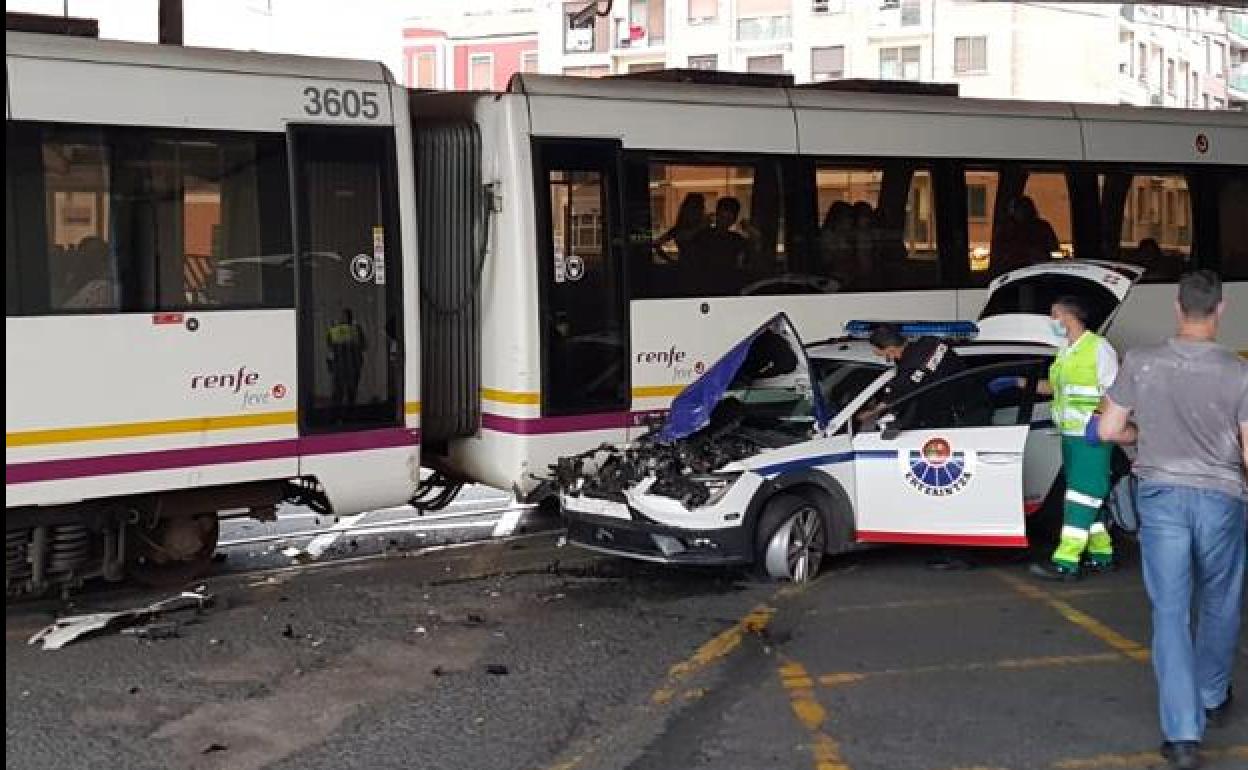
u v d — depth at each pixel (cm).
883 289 1037
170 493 768
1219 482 493
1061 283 977
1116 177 1166
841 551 826
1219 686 535
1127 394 511
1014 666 636
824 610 743
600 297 898
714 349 950
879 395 834
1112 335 1163
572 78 905
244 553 921
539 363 869
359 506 816
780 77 1023
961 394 839
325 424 793
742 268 966
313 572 856
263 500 804
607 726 561
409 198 826
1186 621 498
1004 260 1105
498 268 875
